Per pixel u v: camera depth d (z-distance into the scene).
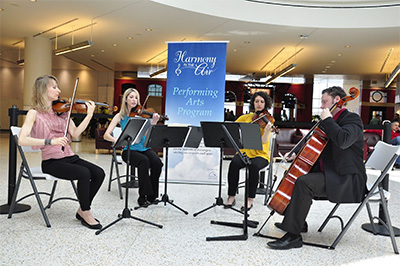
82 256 2.37
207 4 7.50
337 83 18.00
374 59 11.83
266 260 2.43
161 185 4.91
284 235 2.76
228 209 3.75
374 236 3.03
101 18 8.07
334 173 2.67
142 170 3.69
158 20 8.11
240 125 2.93
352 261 2.46
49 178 2.99
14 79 17.66
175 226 3.11
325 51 10.81
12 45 11.49
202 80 5.08
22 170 3.13
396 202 4.36
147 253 2.47
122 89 17.11
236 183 3.83
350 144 2.58
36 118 2.98
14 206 3.45
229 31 8.84
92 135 13.75
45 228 2.90
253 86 17.38
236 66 14.26
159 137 3.47
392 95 17.88
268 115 3.90
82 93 17.25
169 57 5.16
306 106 17.44
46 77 3.03
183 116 5.12
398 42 9.31
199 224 3.19
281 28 8.41
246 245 2.70
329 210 3.85
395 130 8.11
